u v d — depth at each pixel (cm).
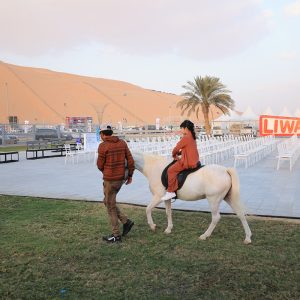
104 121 11156
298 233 669
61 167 1791
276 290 457
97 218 805
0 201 991
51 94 12188
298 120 4275
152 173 688
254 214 801
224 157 2033
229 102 4528
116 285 480
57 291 466
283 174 1389
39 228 734
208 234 648
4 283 491
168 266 537
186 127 652
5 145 3538
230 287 468
